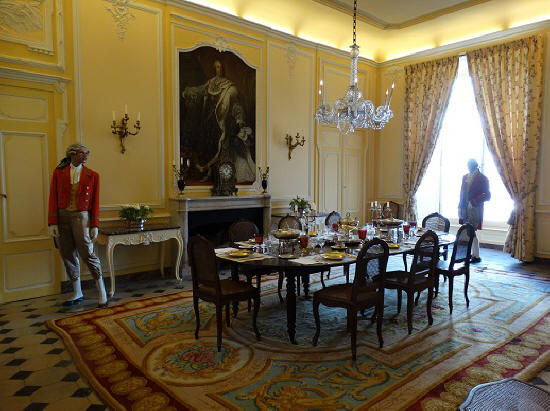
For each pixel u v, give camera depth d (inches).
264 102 242.7
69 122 171.8
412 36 282.0
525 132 232.2
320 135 277.9
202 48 211.6
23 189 161.3
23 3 158.6
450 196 300.5
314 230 170.1
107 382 96.5
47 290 168.2
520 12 236.5
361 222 313.0
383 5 234.7
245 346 118.2
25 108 160.4
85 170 152.2
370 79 309.4
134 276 192.9
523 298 165.5
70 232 152.2
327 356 111.3
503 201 279.7
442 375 100.2
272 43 244.2
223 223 221.3
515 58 237.5
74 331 128.5
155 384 95.7
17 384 96.1
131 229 173.9
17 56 158.2
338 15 246.2
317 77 272.7
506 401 85.8
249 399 89.0
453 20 253.0
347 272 172.2
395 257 255.9
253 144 237.8
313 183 275.1
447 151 299.9
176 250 197.2
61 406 86.7
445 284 188.4
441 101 275.3
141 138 192.4
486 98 251.8
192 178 210.7
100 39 178.2
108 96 181.5
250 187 237.0
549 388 94.4
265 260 118.0
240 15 230.7
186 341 121.6
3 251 157.4
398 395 90.8
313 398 89.5
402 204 301.6
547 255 231.1
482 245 286.4
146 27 192.1
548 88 226.7
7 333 127.7
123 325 134.2
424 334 127.5
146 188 195.0
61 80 166.9
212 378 98.7
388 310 152.6
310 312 150.0
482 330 130.8
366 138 310.5
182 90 204.8
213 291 117.9
